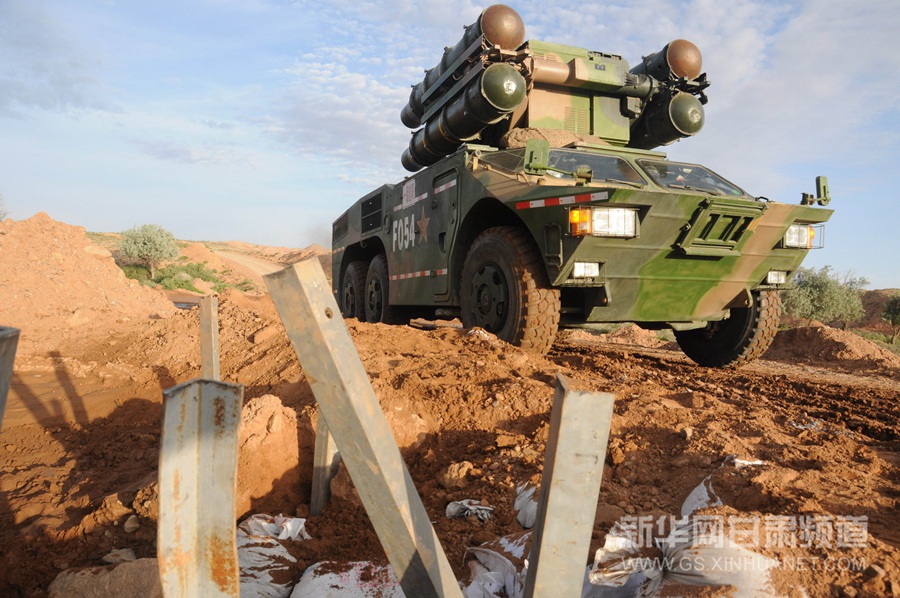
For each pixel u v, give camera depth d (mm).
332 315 1423
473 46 7652
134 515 3049
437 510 3074
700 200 5699
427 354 5676
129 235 43719
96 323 9742
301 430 3629
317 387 1423
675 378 6094
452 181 7750
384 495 1449
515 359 5602
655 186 6328
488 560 2357
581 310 6535
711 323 7934
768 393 5777
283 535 2768
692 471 3090
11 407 5504
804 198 6598
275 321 7574
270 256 83938
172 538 1272
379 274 10836
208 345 3949
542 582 1409
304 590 2266
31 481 3945
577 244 5633
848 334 11633
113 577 2270
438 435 3996
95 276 11961
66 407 5559
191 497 1304
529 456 3393
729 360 7742
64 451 4609
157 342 7719
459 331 6746
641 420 3863
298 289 1377
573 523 1400
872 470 3096
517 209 6230
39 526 3158
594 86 8203
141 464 4172
